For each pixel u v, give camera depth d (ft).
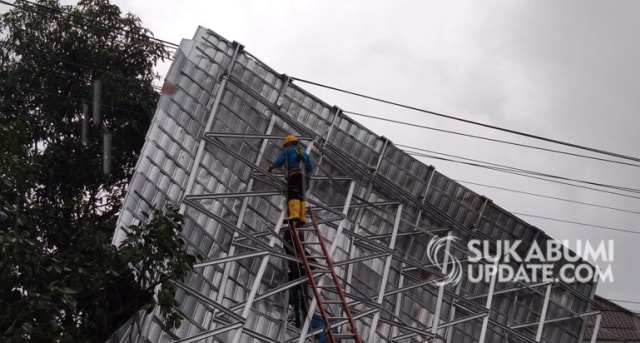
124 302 43.86
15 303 38.88
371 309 50.93
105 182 69.72
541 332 59.06
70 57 68.64
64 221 66.33
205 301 43.98
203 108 53.21
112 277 43.01
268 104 54.49
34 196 67.15
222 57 55.11
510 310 60.90
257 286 45.50
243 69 55.52
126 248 42.68
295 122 54.95
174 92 52.24
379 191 58.34
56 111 66.90
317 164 56.18
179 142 51.29
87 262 43.98
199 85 53.52
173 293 42.47
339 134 57.98
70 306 39.70
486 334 59.88
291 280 50.78
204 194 48.75
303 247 51.06
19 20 67.77
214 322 46.96
